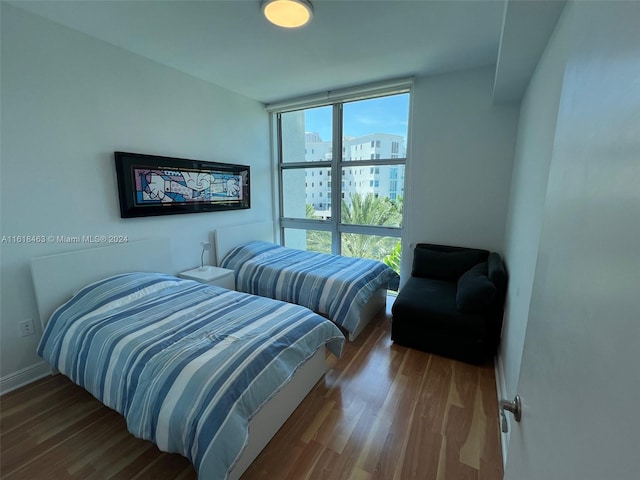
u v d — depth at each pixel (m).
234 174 3.66
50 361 1.90
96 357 1.64
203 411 1.25
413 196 3.39
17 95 1.96
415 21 2.06
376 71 2.98
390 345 2.63
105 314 1.92
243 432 1.27
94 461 1.51
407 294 2.68
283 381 1.56
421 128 3.24
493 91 2.67
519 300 1.75
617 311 0.37
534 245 1.52
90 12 1.97
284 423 1.74
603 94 0.48
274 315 1.95
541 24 1.43
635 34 0.38
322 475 1.44
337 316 2.60
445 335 2.40
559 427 0.52
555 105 1.37
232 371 1.40
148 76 2.70
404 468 1.47
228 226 3.70
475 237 3.14
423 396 1.97
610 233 0.41
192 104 3.12
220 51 2.54
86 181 2.34
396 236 3.63
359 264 3.26
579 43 0.63
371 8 1.91
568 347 0.52
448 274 3.06
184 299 2.16
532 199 1.69
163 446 1.28
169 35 2.27
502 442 1.60
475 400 1.93
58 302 2.17
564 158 0.65
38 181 2.09
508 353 1.92
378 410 1.85
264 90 3.57
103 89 2.39
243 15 2.00
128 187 2.57
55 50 2.11
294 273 2.96
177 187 3.00
